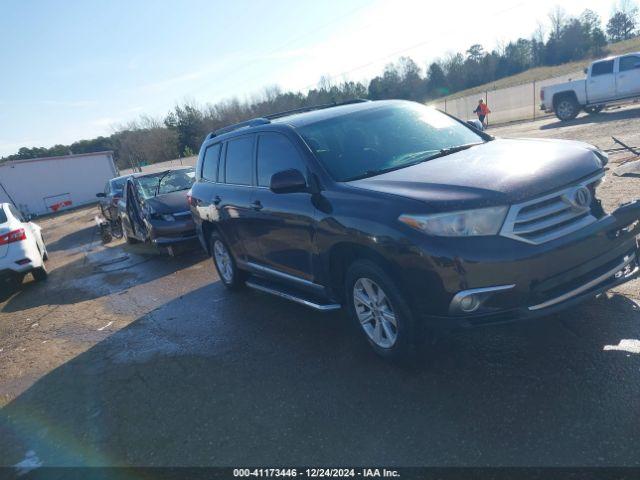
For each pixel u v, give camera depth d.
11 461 3.71
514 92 31.52
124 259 11.18
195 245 9.84
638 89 17.72
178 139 67.25
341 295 4.41
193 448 3.45
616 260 3.63
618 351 3.55
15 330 7.14
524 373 3.53
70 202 36.09
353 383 3.85
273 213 4.80
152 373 4.77
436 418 3.25
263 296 6.37
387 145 4.58
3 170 34.00
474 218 3.23
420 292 3.43
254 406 3.82
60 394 4.72
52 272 11.23
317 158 4.42
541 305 3.26
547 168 3.50
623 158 9.23
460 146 4.50
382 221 3.52
